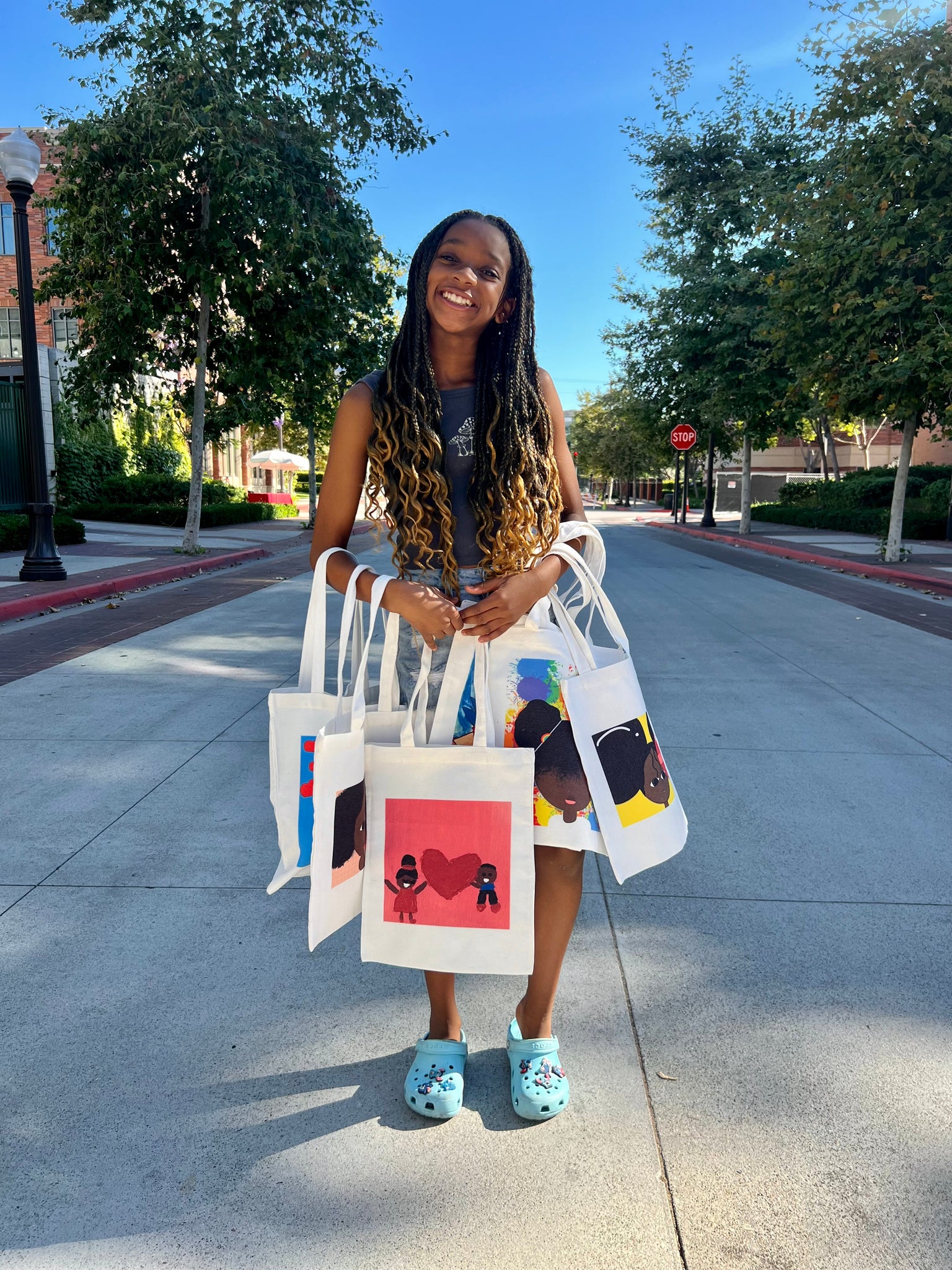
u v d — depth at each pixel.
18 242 9.51
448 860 1.57
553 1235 1.44
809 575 12.05
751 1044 1.94
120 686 5.29
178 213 13.41
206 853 2.97
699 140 19.36
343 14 13.20
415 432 1.56
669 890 2.71
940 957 2.32
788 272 12.04
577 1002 2.11
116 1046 1.94
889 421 12.65
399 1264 1.38
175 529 21.31
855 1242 1.42
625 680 1.67
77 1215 1.48
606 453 49.19
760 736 4.31
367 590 1.53
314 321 14.40
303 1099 1.77
